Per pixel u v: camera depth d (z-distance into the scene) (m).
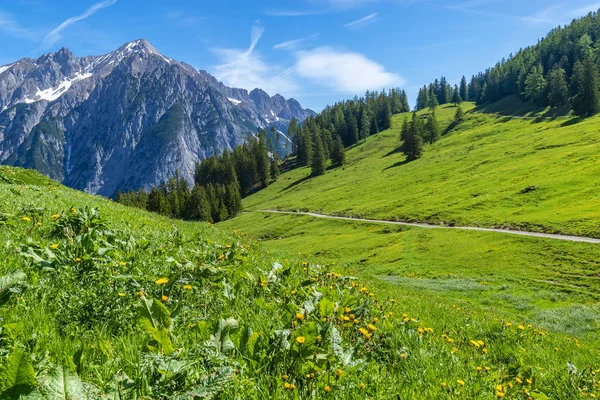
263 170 189.62
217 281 5.36
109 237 6.59
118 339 3.20
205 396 2.10
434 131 175.12
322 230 100.25
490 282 40.62
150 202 129.75
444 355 4.67
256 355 3.09
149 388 2.20
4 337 2.54
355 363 3.34
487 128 169.75
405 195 110.12
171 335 3.01
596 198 64.19
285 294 5.50
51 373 1.85
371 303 6.50
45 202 10.73
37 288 3.87
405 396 3.08
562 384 5.01
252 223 129.88
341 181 158.25
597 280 37.19
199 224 20.97
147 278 4.77
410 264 55.59
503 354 6.31
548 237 53.62
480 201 82.81
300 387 2.87
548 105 174.88
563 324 26.25
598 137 104.62
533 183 82.38
